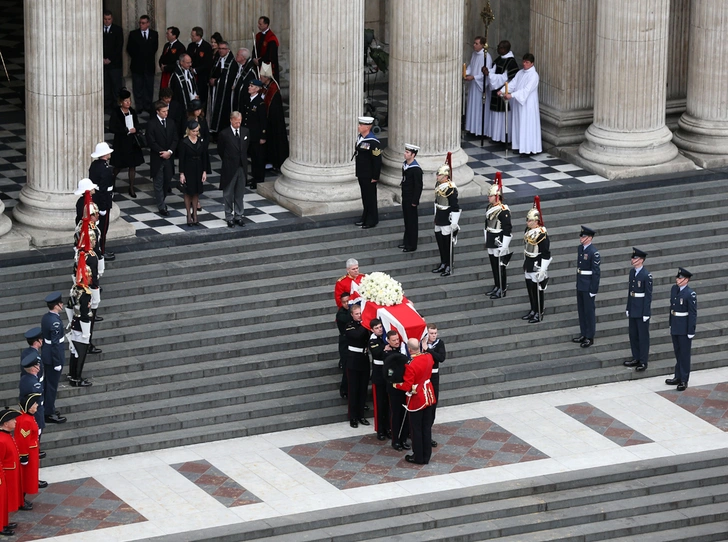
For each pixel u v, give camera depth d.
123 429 101.94
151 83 145.62
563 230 123.31
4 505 92.12
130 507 95.62
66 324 108.25
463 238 121.56
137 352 107.31
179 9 147.25
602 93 132.88
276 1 150.00
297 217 122.44
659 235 124.12
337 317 104.12
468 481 99.56
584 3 136.38
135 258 114.25
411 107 125.19
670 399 110.06
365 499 97.19
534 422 106.62
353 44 122.19
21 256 113.75
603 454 103.06
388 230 121.31
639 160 132.12
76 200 116.19
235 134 118.75
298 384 107.44
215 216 122.44
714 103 135.00
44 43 113.56
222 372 107.31
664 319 117.25
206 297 112.38
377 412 103.19
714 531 98.62
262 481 98.81
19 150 134.38
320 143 123.25
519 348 113.00
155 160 120.81
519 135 138.00
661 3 130.38
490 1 148.62
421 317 105.06
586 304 112.62
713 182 131.38
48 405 101.06
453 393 108.62
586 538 97.25
